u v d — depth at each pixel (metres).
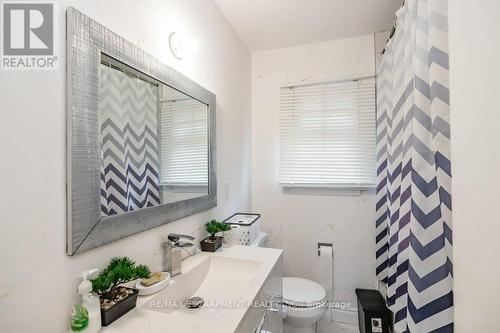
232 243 1.54
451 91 0.72
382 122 1.86
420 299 0.96
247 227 1.59
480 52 0.67
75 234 0.70
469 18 0.69
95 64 0.76
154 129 1.06
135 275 0.81
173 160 1.18
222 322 0.74
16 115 0.59
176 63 1.21
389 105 1.63
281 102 2.23
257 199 2.29
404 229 1.22
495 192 0.65
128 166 0.92
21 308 0.59
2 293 0.56
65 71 0.69
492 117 0.66
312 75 2.16
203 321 0.74
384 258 1.84
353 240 2.06
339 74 2.09
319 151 2.13
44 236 0.64
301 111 2.18
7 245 0.57
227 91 1.80
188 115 1.30
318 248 2.12
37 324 0.62
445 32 0.96
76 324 0.65
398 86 1.40
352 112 2.06
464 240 0.70
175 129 1.20
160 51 1.09
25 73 0.61
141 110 0.98
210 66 1.55
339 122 2.09
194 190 1.35
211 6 1.56
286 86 2.20
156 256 1.05
